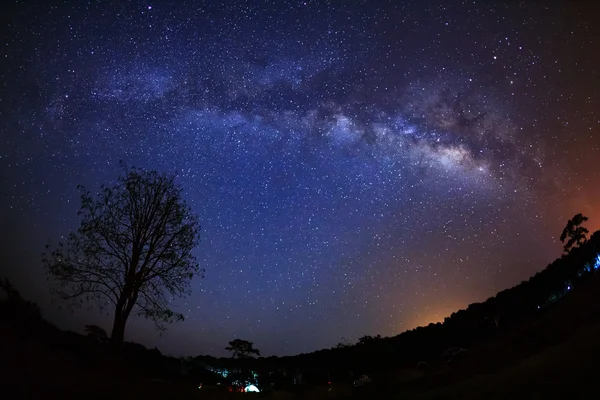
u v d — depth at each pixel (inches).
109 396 346.3
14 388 280.2
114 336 683.4
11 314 399.9
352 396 567.2
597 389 313.9
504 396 366.3
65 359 377.7
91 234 751.1
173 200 823.1
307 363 1316.4
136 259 767.7
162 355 711.1
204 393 502.6
